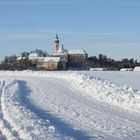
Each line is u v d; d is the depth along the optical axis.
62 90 33.03
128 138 11.40
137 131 12.67
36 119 14.44
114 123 14.50
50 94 29.25
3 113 16.73
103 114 17.22
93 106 20.52
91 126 13.84
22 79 57.28
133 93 22.98
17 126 12.58
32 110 18.59
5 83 45.88
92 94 27.09
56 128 12.59
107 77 51.59
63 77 60.84
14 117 14.88
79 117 16.31
